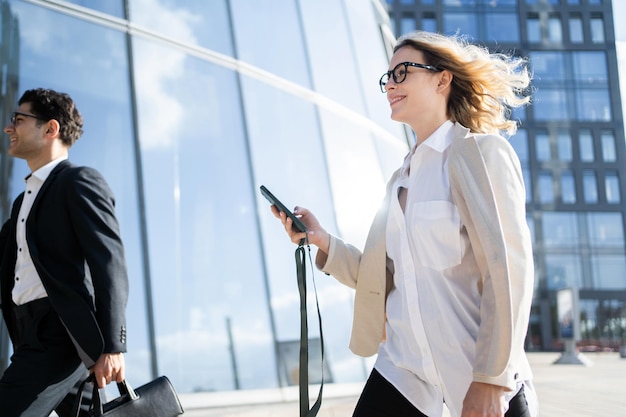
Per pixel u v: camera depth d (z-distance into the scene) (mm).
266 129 7180
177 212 6223
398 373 2006
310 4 8688
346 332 7090
